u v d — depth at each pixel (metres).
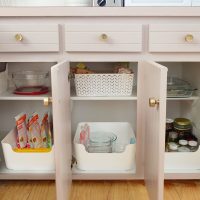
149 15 1.05
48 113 1.36
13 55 1.09
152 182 0.97
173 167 1.18
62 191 0.89
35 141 1.22
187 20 1.06
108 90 1.20
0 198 1.08
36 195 1.10
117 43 1.06
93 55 1.09
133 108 1.51
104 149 1.25
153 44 1.06
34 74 1.35
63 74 0.95
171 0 1.20
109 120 1.53
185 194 1.11
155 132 0.90
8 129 1.52
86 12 1.04
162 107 0.82
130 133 1.37
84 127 1.34
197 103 1.30
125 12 1.04
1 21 1.06
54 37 1.06
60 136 0.86
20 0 1.37
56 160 0.86
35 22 1.06
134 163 1.21
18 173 1.16
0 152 1.34
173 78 1.44
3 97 1.20
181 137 1.29
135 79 1.43
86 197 1.09
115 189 1.15
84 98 1.17
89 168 1.18
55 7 1.04
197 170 1.17
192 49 1.07
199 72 1.26
